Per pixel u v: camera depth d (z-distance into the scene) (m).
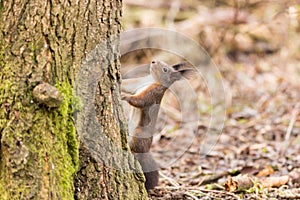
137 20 19.81
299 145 12.44
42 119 5.83
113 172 6.40
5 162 5.77
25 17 5.97
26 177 5.73
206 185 9.23
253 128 14.09
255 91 17.25
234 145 12.79
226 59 19.30
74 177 6.23
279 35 20.41
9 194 5.72
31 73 5.86
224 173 10.26
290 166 10.73
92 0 6.32
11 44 5.95
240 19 19.38
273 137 13.38
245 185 8.70
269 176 10.20
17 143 5.74
